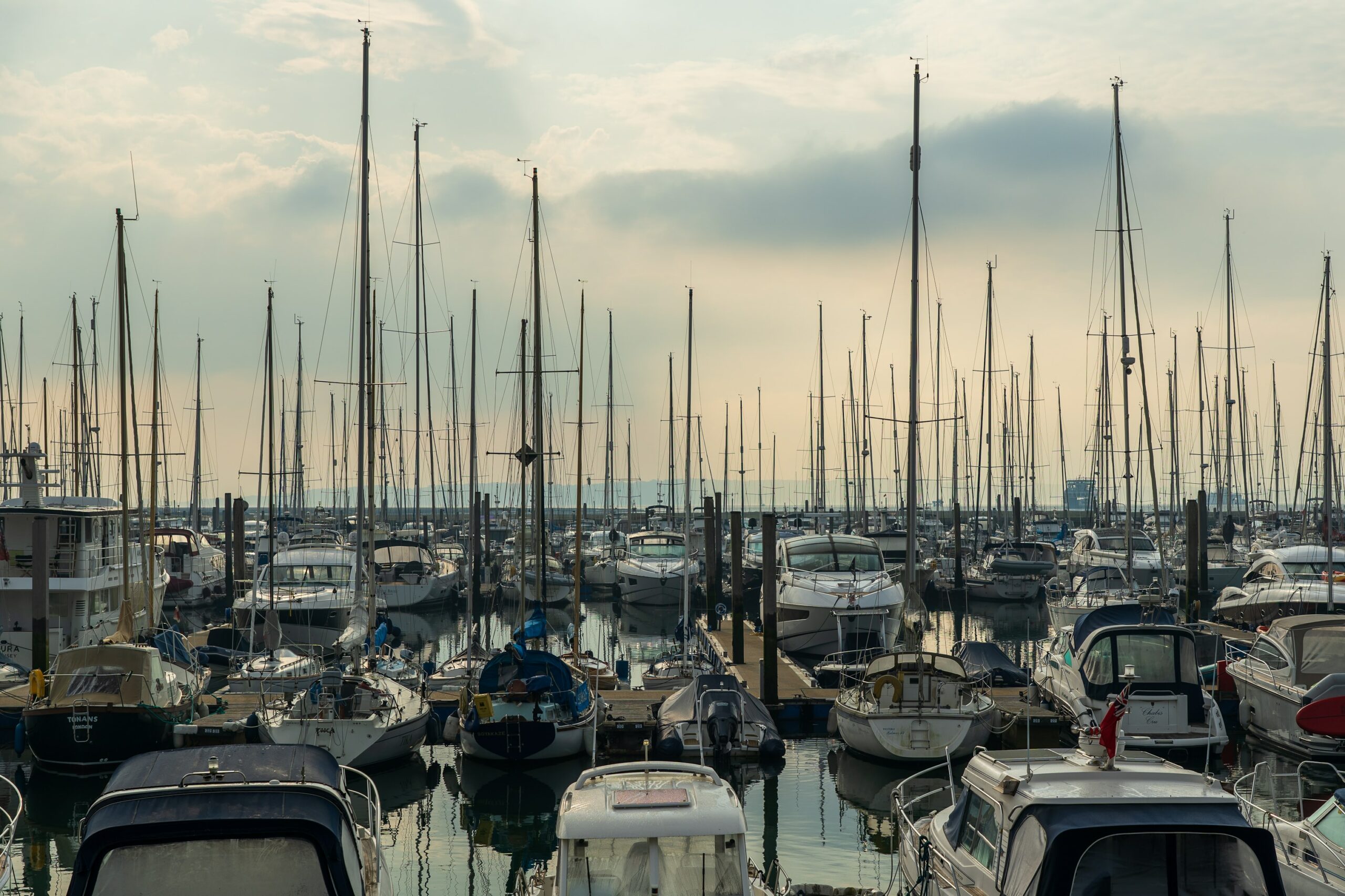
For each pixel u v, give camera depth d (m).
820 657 36.25
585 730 23.45
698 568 55.50
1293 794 21.06
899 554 56.97
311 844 10.34
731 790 12.94
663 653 42.16
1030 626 50.19
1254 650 25.88
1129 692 22.45
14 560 31.28
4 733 26.17
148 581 32.50
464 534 68.94
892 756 22.97
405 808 21.44
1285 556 42.12
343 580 42.03
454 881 17.94
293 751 12.03
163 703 24.11
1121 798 11.15
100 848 10.07
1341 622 24.08
